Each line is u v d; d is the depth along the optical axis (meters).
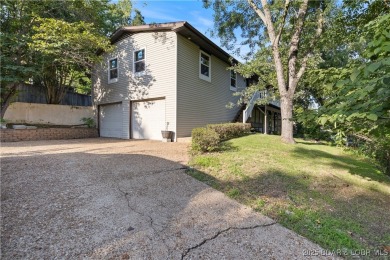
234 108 14.57
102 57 12.04
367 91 2.09
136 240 2.35
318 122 2.72
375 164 6.59
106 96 12.05
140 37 10.38
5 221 2.59
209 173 4.58
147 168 4.85
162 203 3.24
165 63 9.55
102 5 12.44
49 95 13.27
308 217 2.95
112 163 5.21
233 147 6.82
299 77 8.20
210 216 2.92
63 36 9.01
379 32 2.28
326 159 6.26
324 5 8.35
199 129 6.31
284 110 8.28
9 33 9.77
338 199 3.65
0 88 9.49
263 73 10.73
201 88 10.97
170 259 2.09
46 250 2.13
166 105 9.49
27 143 8.44
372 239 2.58
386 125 2.50
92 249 2.18
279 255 2.19
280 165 5.12
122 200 3.27
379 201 3.73
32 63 10.21
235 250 2.25
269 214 3.02
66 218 2.72
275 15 9.33
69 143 8.74
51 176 4.12
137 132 10.70
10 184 3.65
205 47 11.00
